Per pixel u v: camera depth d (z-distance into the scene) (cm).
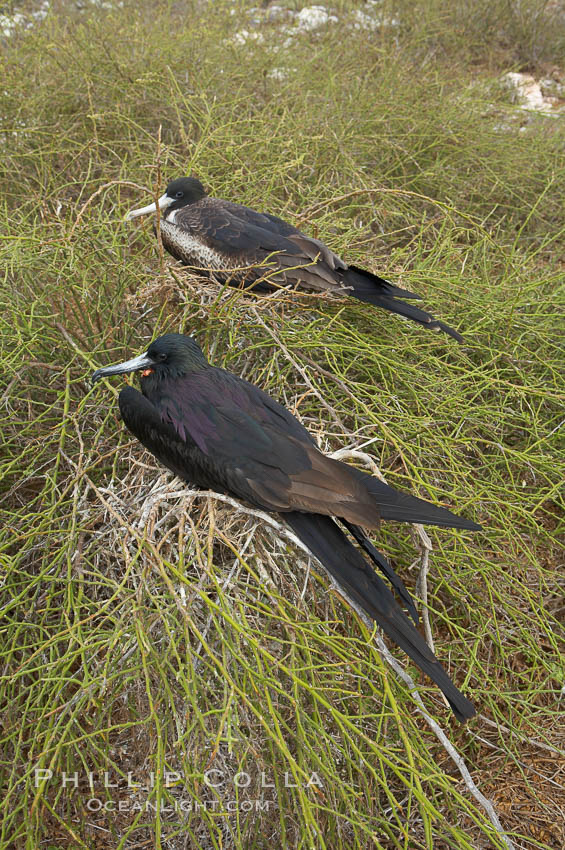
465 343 457
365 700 329
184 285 433
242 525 334
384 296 455
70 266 421
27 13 901
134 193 633
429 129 713
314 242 468
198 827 322
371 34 959
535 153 729
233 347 406
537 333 484
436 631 407
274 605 310
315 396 411
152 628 321
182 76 732
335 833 303
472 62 1011
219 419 325
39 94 685
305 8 1029
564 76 997
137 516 332
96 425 402
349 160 650
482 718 367
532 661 405
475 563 383
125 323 429
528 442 472
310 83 777
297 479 312
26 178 628
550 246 707
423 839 335
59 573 350
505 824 348
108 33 761
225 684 273
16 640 329
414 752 292
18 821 320
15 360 391
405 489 396
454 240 623
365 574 302
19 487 391
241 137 655
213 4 881
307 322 451
